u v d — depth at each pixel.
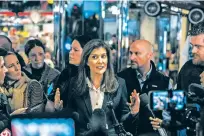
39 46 2.82
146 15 4.65
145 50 2.48
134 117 2.19
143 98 2.20
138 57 2.47
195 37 2.43
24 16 4.70
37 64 2.79
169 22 4.70
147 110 2.14
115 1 4.08
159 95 1.98
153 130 2.11
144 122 2.14
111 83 2.23
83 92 2.20
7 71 2.31
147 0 4.60
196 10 4.54
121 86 2.30
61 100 2.16
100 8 4.19
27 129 1.34
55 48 3.89
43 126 1.34
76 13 4.20
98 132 2.12
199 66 2.46
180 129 1.97
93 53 2.19
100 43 2.20
